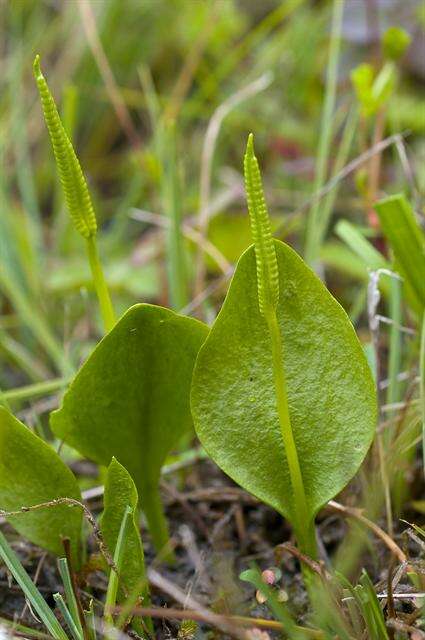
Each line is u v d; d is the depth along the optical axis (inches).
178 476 15.1
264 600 12.7
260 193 11.1
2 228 20.0
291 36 25.5
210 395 12.0
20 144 23.0
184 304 17.1
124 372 12.2
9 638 11.6
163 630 12.6
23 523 12.4
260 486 12.1
